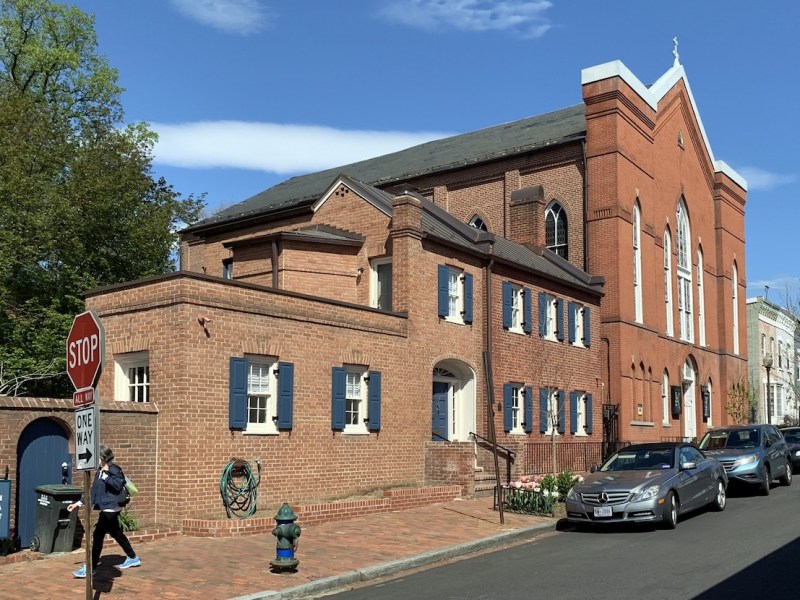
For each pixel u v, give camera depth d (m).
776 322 60.12
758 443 22.97
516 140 37.69
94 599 9.62
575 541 14.60
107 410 13.91
